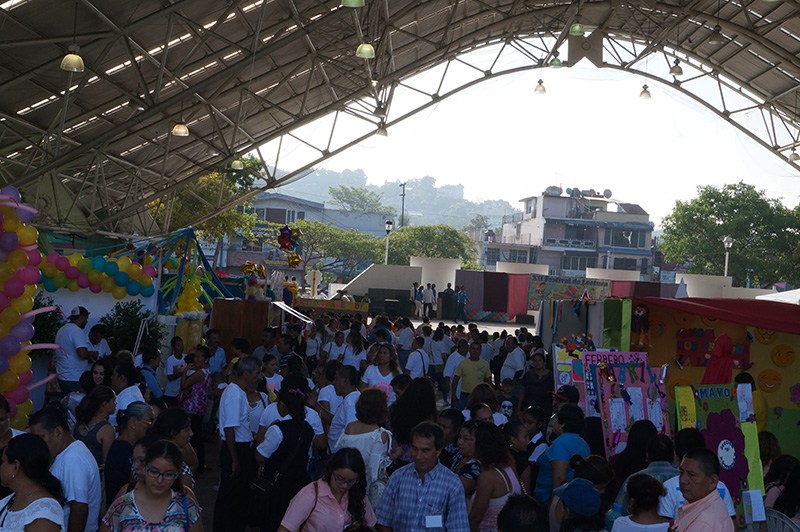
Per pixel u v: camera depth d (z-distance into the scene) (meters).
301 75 25.52
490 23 29.22
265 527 6.83
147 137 24.27
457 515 5.31
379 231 95.69
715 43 28.69
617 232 78.69
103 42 16.25
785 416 10.24
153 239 17.08
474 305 42.44
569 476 6.50
